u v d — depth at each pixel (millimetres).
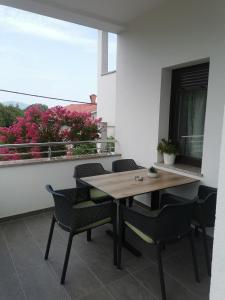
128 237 2713
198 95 3047
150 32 3301
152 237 1838
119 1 3049
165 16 3055
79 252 2404
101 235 2746
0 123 3836
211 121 2594
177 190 3047
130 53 3693
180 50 2895
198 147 3123
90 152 4074
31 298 1800
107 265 2205
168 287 1929
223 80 2457
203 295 1844
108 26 3662
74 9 3242
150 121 3441
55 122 3889
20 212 3162
